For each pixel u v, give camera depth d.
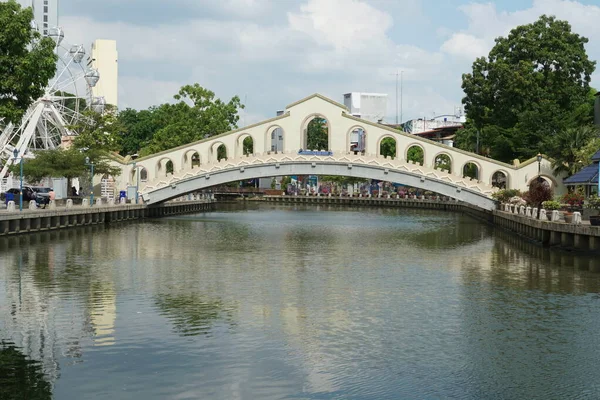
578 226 45.34
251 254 49.19
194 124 111.00
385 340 24.67
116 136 88.50
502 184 109.69
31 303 30.06
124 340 24.27
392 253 50.94
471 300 31.78
